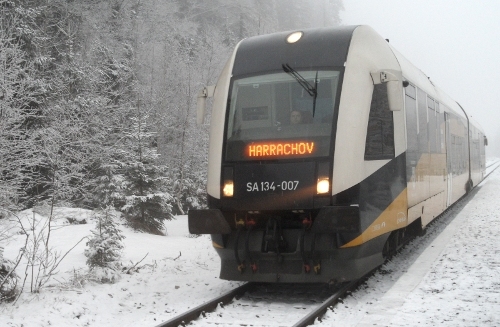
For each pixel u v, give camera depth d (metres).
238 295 7.61
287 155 7.46
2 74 10.84
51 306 6.96
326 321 6.25
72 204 16.36
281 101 7.76
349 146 7.34
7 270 7.44
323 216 7.07
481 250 10.52
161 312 6.87
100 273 8.47
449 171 14.05
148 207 14.48
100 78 20.27
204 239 13.40
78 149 15.22
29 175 13.03
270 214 7.53
